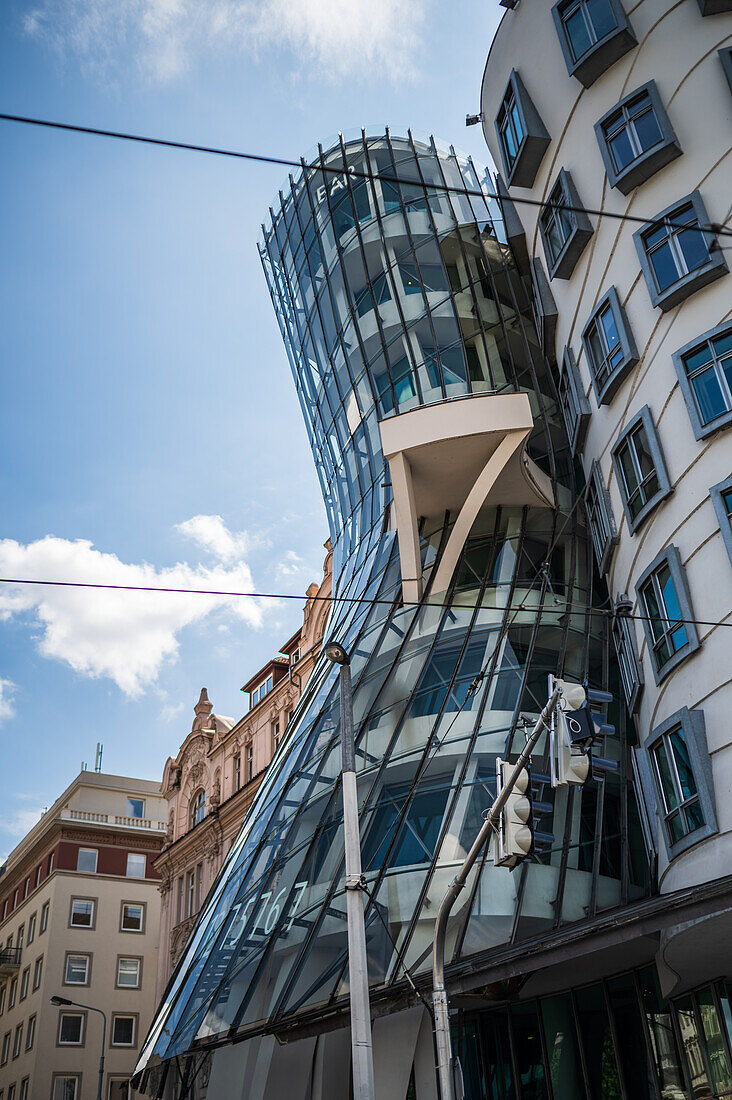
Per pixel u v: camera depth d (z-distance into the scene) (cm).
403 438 2966
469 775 2541
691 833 1942
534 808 1277
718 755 1941
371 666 3034
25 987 6544
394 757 2708
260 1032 2367
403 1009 2139
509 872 2330
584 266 2619
